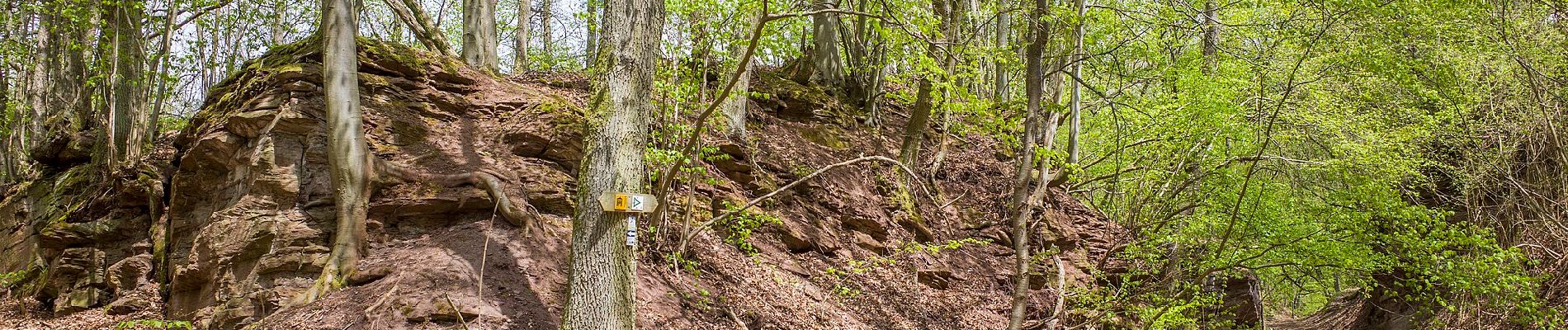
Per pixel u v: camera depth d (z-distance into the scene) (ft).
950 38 50.47
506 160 39.70
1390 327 67.87
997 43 58.39
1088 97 68.28
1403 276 62.18
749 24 40.86
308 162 36.96
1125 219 58.23
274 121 36.73
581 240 28.60
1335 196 50.47
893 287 45.39
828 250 46.34
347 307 32.14
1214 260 43.57
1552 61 52.44
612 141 28.73
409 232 36.27
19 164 66.13
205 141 38.50
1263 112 49.03
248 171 36.94
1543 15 53.98
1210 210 50.42
